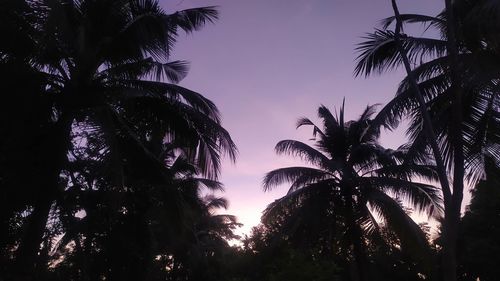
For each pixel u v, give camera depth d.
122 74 13.34
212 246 33.34
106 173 11.40
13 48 10.84
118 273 15.76
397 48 12.47
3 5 10.09
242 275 21.09
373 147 19.64
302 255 10.24
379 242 19.88
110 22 12.59
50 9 10.03
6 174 10.45
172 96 13.37
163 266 26.39
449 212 10.17
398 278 28.30
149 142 15.69
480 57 10.38
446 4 10.77
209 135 13.65
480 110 12.04
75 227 14.91
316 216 19.03
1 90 10.58
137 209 16.11
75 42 11.73
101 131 11.08
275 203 19.95
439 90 12.52
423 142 12.67
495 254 24.06
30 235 10.65
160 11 12.95
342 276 21.02
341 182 19.59
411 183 17.80
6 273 9.94
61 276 14.82
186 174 23.38
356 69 13.07
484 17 9.18
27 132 11.20
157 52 13.04
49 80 12.04
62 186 13.73
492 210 24.66
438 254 25.42
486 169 12.24
